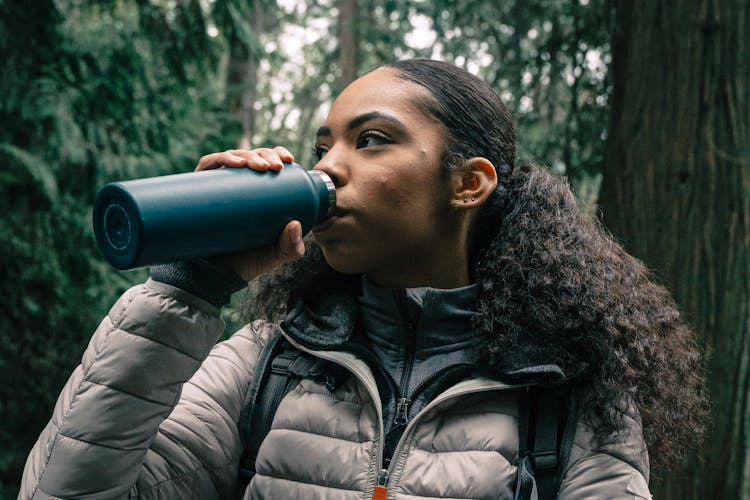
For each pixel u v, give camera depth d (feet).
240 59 15.25
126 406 3.51
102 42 13.96
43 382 13.87
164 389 3.57
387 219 3.81
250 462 4.07
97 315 14.12
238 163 3.43
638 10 9.45
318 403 3.95
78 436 3.50
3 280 13.33
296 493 3.76
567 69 13.58
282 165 3.51
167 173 14.32
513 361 3.90
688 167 8.82
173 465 3.97
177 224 3.12
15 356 13.60
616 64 9.81
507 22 15.44
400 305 4.03
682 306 8.64
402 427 3.82
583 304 4.06
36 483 3.55
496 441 3.73
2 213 13.00
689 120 8.89
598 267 4.31
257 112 32.91
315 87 30.99
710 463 8.31
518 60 14.74
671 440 4.46
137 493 3.85
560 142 13.53
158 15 14.02
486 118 4.20
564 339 4.04
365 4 28.53
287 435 3.89
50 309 13.75
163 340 3.52
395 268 4.07
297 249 3.50
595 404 3.90
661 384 4.30
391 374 4.00
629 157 9.23
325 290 4.44
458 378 3.95
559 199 4.56
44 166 12.64
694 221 8.72
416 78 4.02
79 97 13.16
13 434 13.62
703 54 8.91
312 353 4.01
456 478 3.61
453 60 16.02
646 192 9.02
